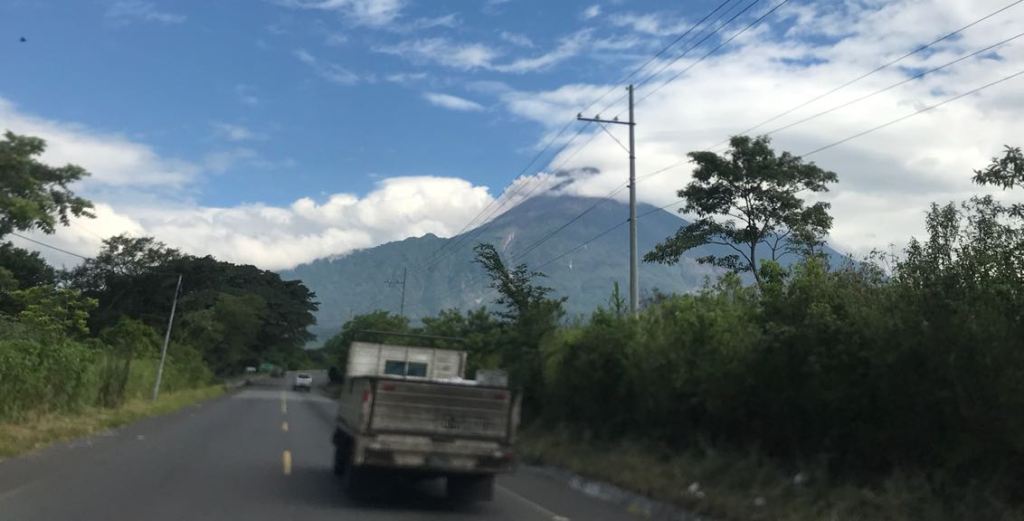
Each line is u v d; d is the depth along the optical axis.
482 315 33.84
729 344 12.85
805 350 10.93
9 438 15.31
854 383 10.30
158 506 9.87
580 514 11.20
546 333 23.86
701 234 24.75
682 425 14.62
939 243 9.88
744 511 10.44
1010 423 8.60
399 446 11.01
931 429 9.55
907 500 9.23
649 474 13.14
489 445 11.37
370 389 11.02
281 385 97.31
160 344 53.19
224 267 87.00
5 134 13.48
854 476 10.58
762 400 12.01
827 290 11.55
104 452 15.63
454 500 11.77
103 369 28.33
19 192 13.64
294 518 9.60
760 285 14.18
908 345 9.43
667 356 14.69
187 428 23.39
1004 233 9.41
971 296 9.27
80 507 9.51
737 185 24.11
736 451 12.68
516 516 10.80
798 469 11.27
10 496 10.01
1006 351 8.72
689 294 16.89
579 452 16.97
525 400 23.94
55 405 22.00
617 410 17.28
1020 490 8.95
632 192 25.73
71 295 27.55
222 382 75.88
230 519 9.30
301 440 21.02
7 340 21.62
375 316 65.81
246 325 80.44
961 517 8.88
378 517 10.02
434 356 15.61
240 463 15.07
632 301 24.42
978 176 9.31
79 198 14.56
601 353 17.64
